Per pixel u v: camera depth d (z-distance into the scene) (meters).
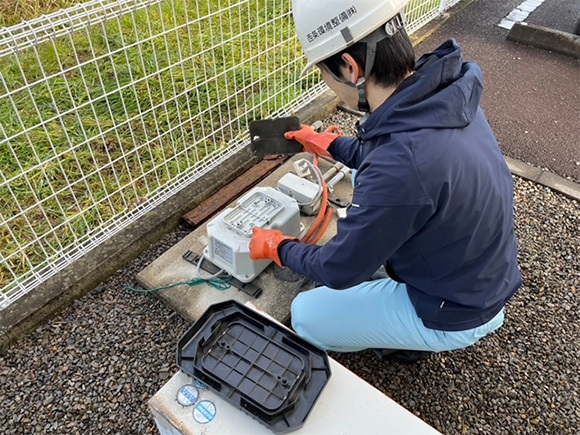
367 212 1.08
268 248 1.43
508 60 3.49
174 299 1.85
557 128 2.88
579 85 3.25
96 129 2.50
